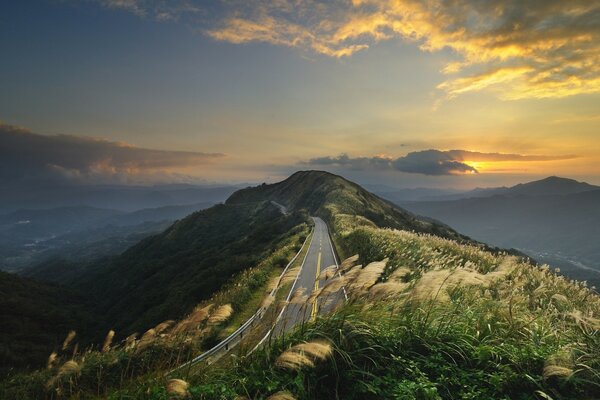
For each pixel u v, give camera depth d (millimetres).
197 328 5961
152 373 4973
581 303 8188
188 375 4766
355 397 4344
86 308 80688
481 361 4914
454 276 5641
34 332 49438
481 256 13219
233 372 4664
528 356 4824
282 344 4961
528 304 7473
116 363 6641
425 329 5355
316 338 4957
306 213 77438
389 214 93062
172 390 3938
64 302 83375
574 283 9695
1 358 32688
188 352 5570
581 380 4332
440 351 5102
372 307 5535
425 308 5672
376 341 5098
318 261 28000
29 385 8234
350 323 5172
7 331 47750
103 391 5773
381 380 4441
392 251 15898
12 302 58188
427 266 11547
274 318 5258
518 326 5578
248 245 60375
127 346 7918
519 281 8844
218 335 12969
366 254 19203
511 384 4500
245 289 19766
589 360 4590
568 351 4828
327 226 56781
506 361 4910
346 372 4570
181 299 34000
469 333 5457
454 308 5926
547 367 4281
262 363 4727
